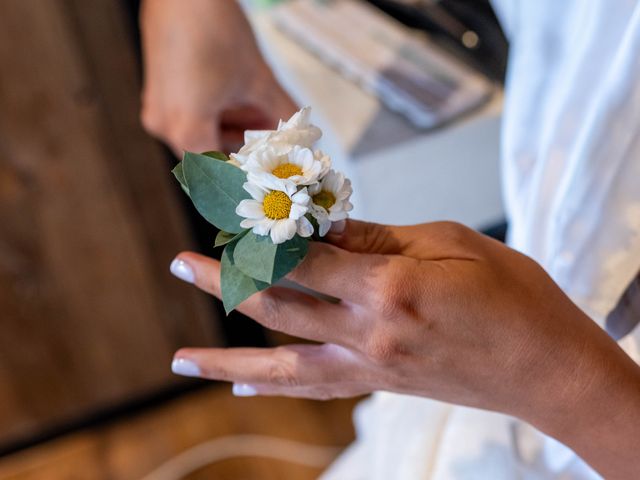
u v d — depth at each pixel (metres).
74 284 1.10
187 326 1.21
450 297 0.38
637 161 0.44
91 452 1.21
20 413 1.20
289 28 0.94
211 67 0.62
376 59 0.86
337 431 1.18
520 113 0.53
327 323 0.40
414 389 0.43
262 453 1.17
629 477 0.43
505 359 0.39
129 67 0.92
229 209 0.38
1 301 1.08
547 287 0.41
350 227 0.41
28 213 1.01
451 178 0.81
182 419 1.24
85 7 0.87
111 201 1.04
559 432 0.42
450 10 0.89
